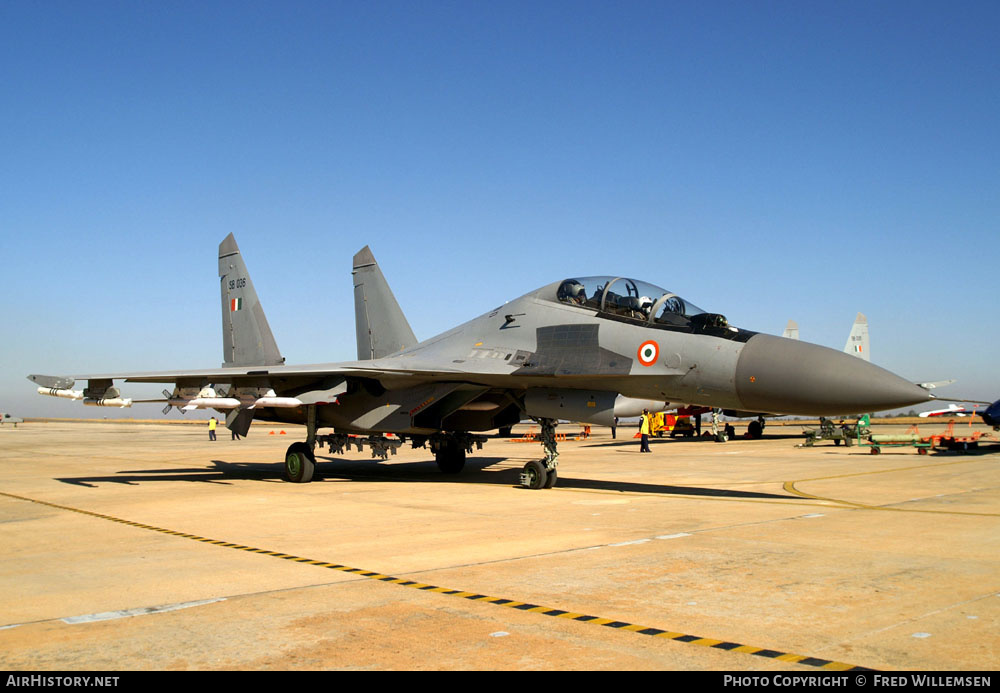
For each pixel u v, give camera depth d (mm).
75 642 4734
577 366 13547
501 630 4902
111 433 51750
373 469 19547
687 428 38250
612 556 7305
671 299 13211
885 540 8125
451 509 11070
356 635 4820
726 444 31234
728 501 11734
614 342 13297
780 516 9984
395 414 15789
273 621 5152
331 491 13922
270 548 7934
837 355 11320
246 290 20344
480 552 7574
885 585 6074
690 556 7285
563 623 5043
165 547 8055
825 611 5312
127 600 5773
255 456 25500
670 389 12797
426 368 14875
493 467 20109
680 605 5488
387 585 6176
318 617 5242
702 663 4254
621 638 4719
